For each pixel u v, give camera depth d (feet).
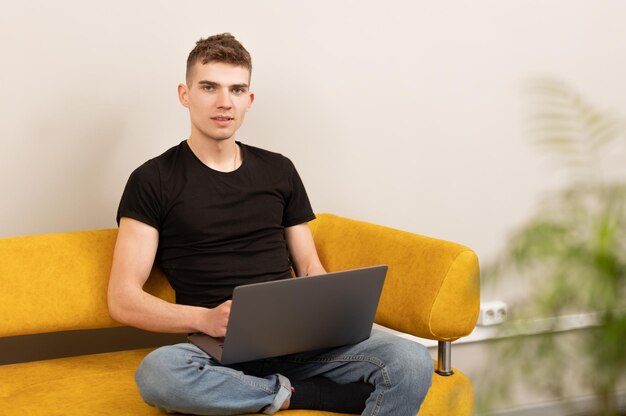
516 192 10.90
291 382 7.20
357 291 7.04
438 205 10.58
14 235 8.87
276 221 8.35
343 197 10.13
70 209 9.04
